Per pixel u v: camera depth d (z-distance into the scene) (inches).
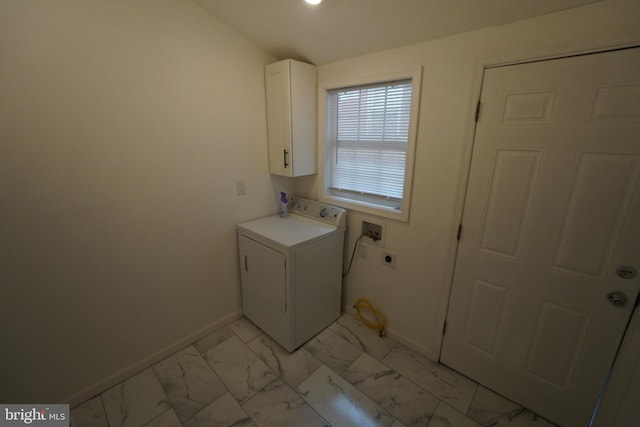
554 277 54.7
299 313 77.7
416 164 69.6
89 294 62.4
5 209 50.5
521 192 55.6
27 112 50.0
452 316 70.4
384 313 85.2
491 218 60.2
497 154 57.1
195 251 78.8
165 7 62.8
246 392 66.4
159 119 65.9
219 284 86.4
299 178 100.1
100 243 62.1
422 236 72.0
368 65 73.9
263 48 82.2
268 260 76.9
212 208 80.2
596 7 43.9
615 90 44.4
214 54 72.6
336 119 87.8
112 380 68.1
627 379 46.1
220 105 76.2
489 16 52.0
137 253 68.0
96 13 54.4
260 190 91.4
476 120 58.4
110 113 58.9
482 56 55.5
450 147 63.2
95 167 58.8
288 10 63.7
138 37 60.1
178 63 66.7
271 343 82.4
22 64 48.5
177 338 79.3
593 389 53.8
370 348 80.5
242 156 84.2
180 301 78.1
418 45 64.2
